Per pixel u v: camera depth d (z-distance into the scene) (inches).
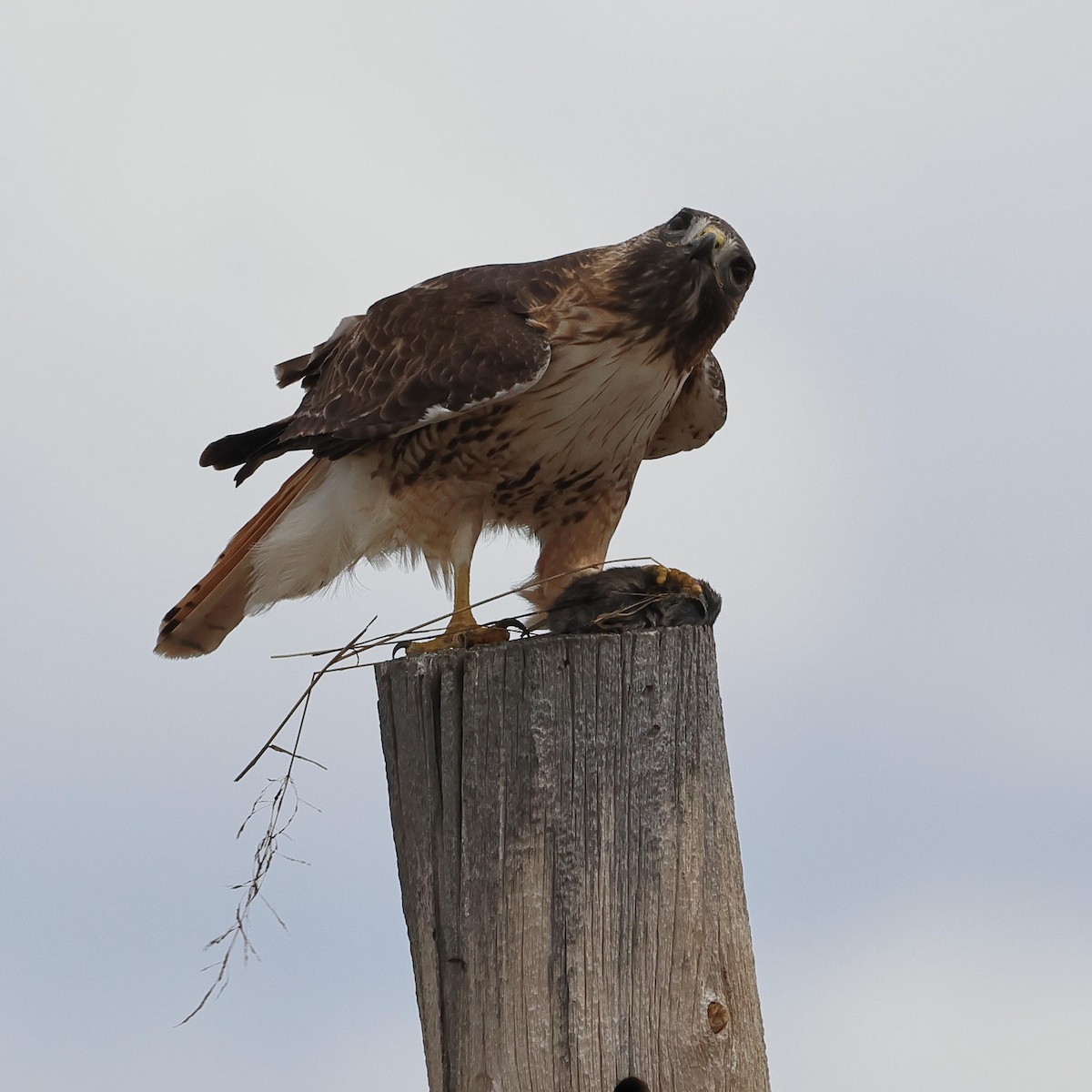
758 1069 308.0
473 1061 303.3
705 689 314.0
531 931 299.6
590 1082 292.7
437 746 316.2
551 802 302.0
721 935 307.9
